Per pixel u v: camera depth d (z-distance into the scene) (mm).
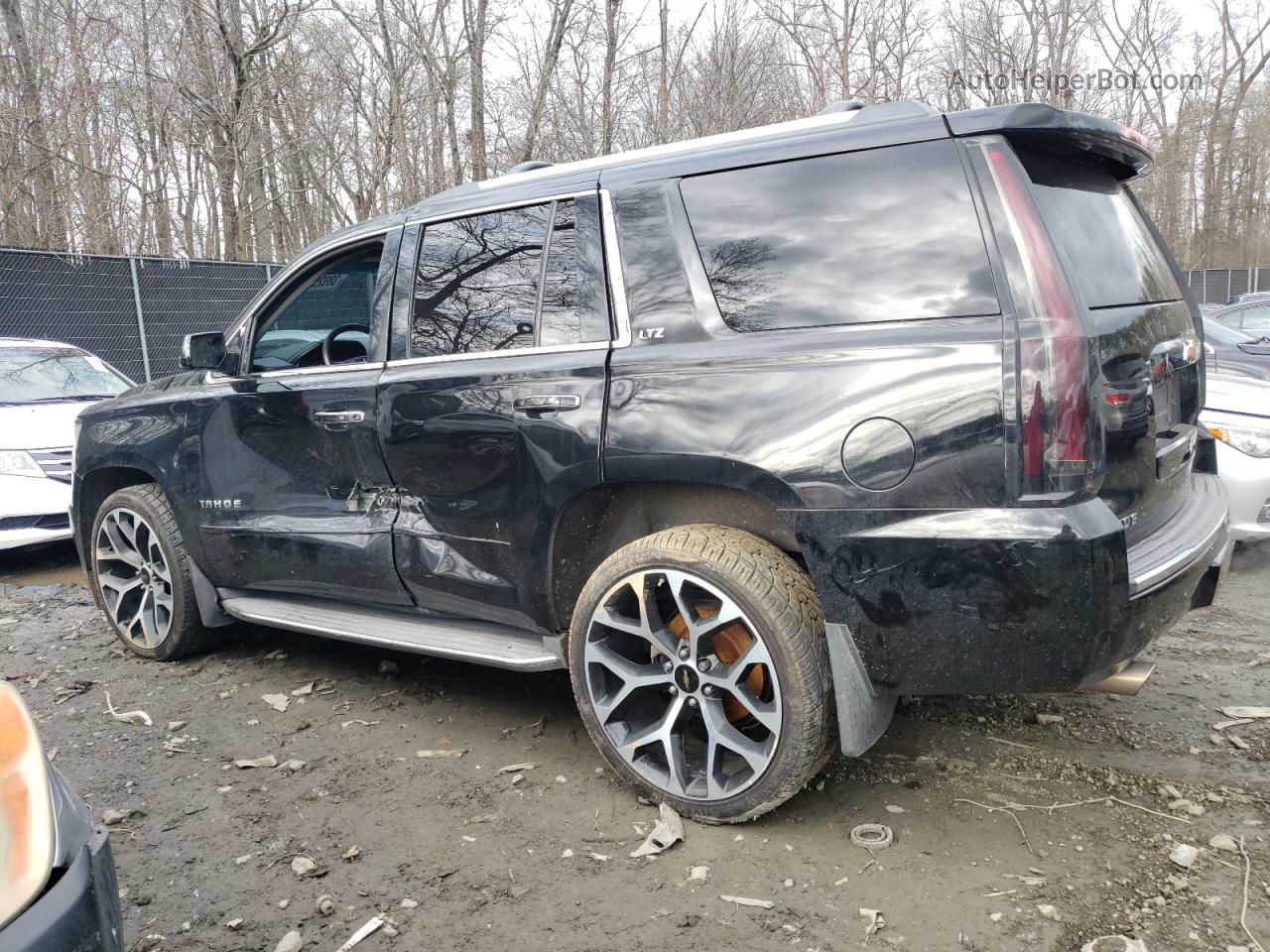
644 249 3027
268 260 22844
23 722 1825
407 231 3678
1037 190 2586
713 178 2959
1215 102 36812
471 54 12531
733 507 3008
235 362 4160
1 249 11711
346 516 3807
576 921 2520
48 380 7836
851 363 2594
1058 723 3574
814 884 2625
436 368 3447
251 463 4090
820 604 2742
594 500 3168
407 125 14461
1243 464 5410
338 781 3363
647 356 2932
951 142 2594
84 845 1699
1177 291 3295
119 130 17172
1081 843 2766
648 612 2938
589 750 3520
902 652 2574
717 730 2852
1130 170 3135
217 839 3012
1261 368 8938
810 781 3164
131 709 4105
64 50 16031
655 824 2973
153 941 2514
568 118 14125
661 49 14234
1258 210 38062
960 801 3027
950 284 2529
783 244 2803
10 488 6508
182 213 19453
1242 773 3146
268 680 4383
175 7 15586
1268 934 2328
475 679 4301
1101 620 2385
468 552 3414
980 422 2416
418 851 2895
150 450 4461
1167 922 2393
